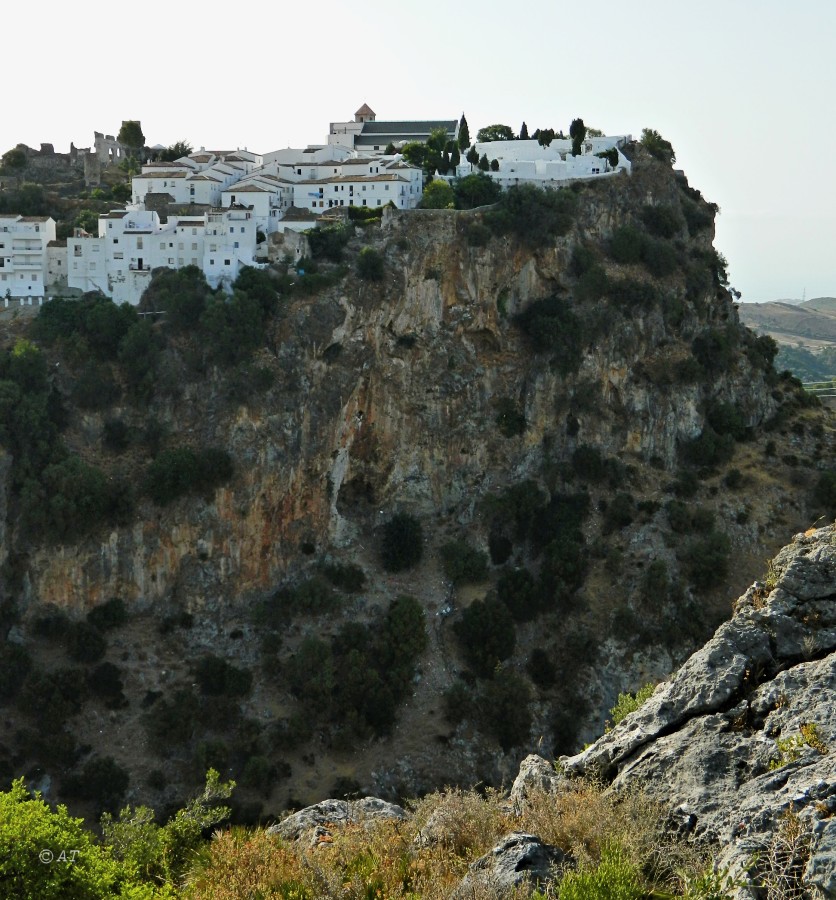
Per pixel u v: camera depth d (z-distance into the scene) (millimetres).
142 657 143625
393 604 154875
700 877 29859
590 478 167750
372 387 162125
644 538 161250
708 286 186500
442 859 35312
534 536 163750
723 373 181500
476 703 144750
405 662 147250
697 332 182125
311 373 156625
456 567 158250
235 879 37469
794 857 28953
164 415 151625
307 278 159500
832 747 31766
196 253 163500
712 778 33125
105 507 145125
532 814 35562
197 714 138875
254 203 178875
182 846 49750
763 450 177375
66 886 41094
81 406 150125
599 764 36719
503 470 167875
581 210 178125
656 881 31594
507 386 169500
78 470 143875
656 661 149375
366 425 163375
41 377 148875
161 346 153500
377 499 165750
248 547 152125
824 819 29359
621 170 186125
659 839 32531
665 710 36062
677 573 156750
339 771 136500
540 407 169500
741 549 161750
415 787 136875
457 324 168250
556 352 169125
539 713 145125
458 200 179000
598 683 148000
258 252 167000
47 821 42750
